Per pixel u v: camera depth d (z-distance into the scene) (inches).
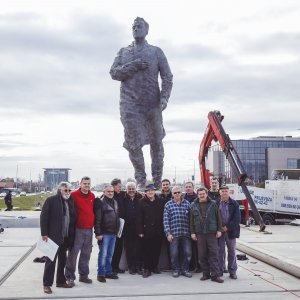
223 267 350.0
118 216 339.3
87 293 286.5
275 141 3083.2
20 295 282.0
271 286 307.0
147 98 439.2
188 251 341.7
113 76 442.9
